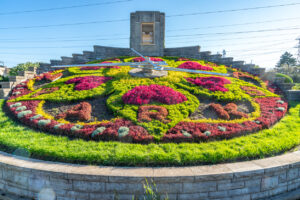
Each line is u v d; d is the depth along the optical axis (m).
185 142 5.70
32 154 5.10
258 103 9.03
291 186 4.66
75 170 4.19
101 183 4.03
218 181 4.07
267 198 4.38
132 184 3.97
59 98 8.86
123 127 6.15
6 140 5.69
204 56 18.16
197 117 7.65
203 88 10.09
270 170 4.29
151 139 5.66
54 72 14.10
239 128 6.32
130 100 8.09
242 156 4.87
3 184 4.80
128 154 4.69
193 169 4.25
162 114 7.07
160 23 18.52
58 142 5.57
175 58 17.45
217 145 5.35
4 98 10.91
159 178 3.93
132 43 18.45
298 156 4.93
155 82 10.45
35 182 4.38
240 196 4.21
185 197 4.04
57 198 4.26
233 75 13.23
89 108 8.01
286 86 12.14
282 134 6.24
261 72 14.78
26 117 7.29
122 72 12.29
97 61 16.62
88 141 5.75
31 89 11.23
